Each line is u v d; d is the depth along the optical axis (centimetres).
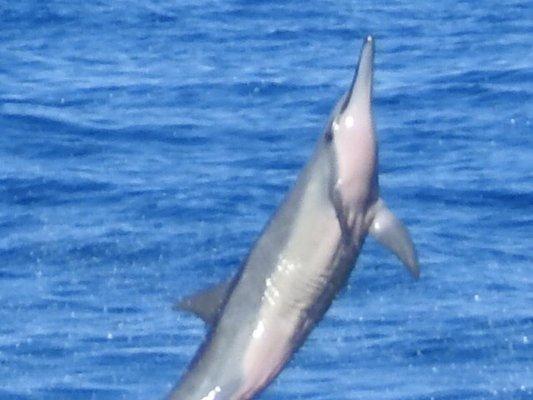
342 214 2284
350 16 8912
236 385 2330
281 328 2316
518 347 4397
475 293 4778
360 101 2347
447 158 6134
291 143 6412
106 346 4466
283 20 8850
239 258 5150
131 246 5247
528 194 5641
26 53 8162
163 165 6128
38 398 4153
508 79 7244
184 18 8894
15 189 5834
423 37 8325
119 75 7638
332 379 4200
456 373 4256
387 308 4666
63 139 6475
